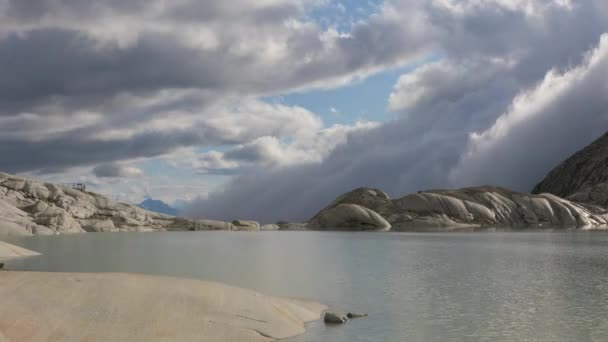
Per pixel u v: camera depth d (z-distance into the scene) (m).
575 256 42.91
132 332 15.00
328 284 27.98
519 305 22.03
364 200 120.94
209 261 39.53
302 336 17.06
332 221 109.12
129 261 39.28
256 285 27.67
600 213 123.94
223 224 104.38
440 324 18.73
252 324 16.89
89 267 34.84
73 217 88.31
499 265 36.69
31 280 16.91
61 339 14.17
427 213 112.19
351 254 46.28
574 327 18.20
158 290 17.44
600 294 24.47
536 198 121.62
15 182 86.12
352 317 19.86
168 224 102.19
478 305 22.08
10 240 61.38
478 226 107.25
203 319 16.36
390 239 68.12
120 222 93.75
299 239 68.88
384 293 25.16
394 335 17.23
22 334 14.01
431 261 39.91
